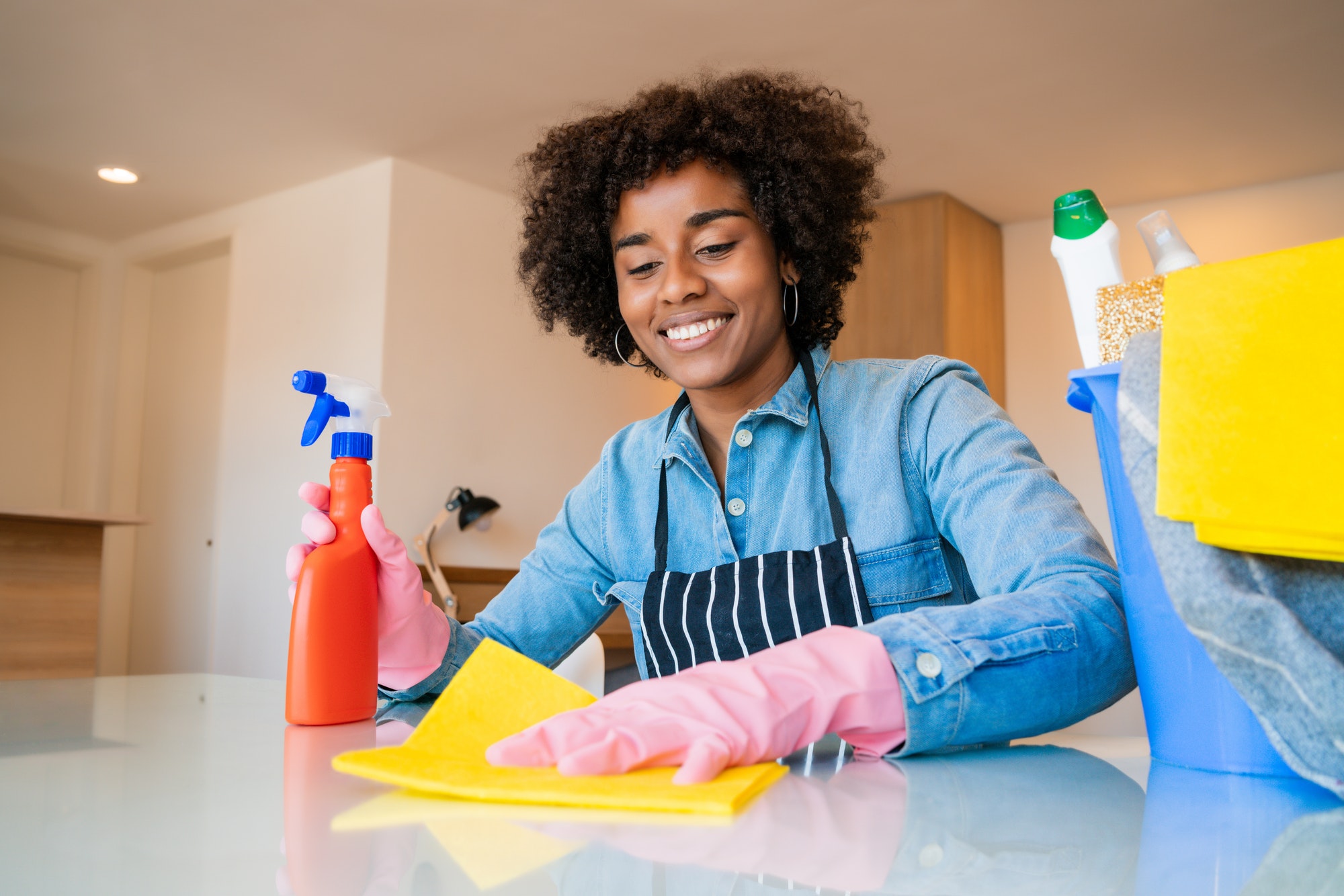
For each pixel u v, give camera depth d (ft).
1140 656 1.76
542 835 1.10
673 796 1.25
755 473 3.47
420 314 13.60
